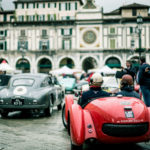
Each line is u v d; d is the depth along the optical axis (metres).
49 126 7.34
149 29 50.06
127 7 50.69
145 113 4.50
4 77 11.84
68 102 6.48
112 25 50.88
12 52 52.53
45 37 52.25
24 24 52.66
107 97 5.03
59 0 53.94
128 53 50.31
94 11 51.00
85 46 51.12
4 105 8.75
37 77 9.78
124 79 5.50
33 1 54.31
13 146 5.11
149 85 8.23
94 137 4.40
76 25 51.38
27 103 8.70
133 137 4.38
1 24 53.12
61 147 5.04
